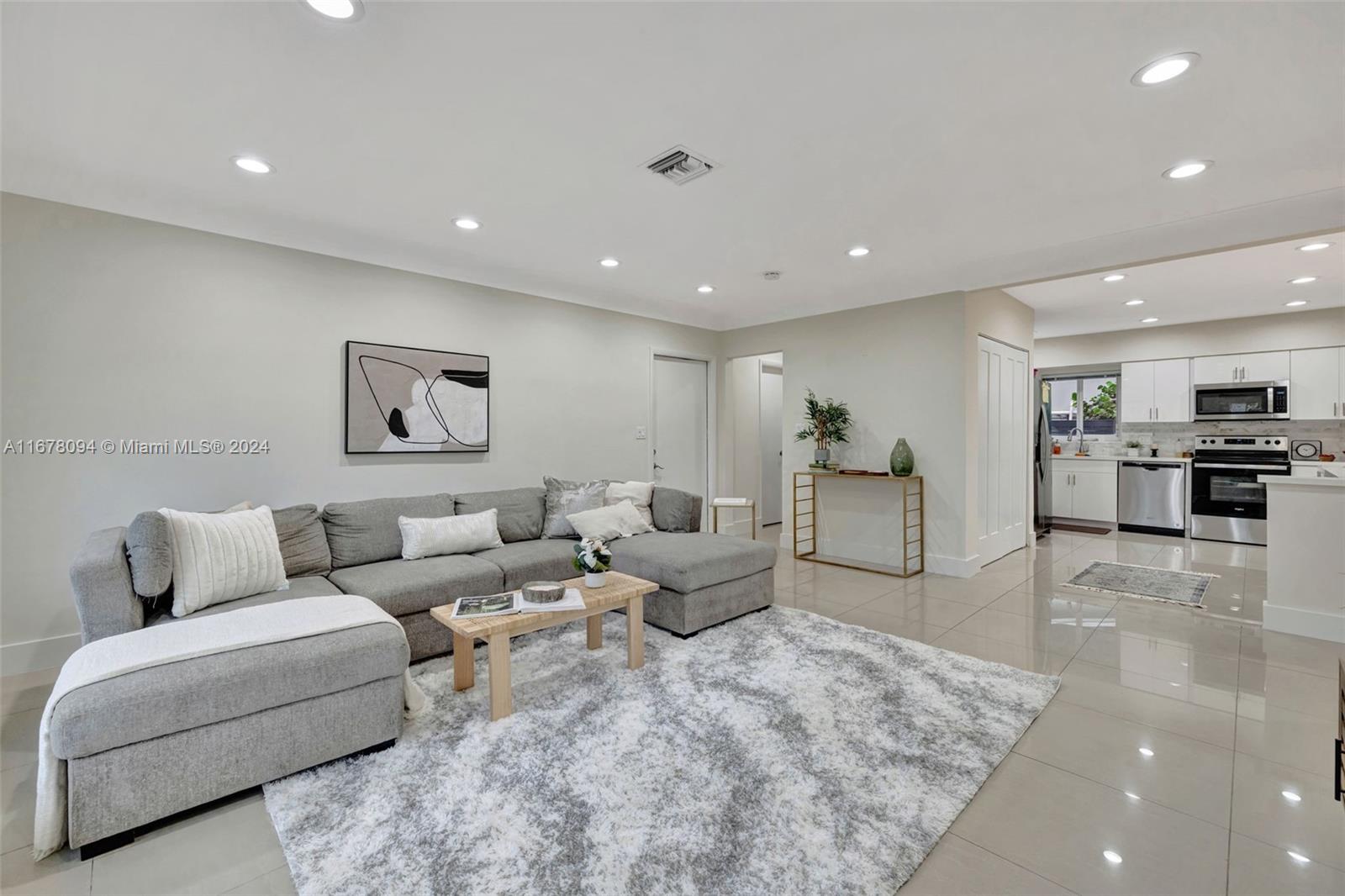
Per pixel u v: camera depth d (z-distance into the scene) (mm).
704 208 3092
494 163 2555
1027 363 5648
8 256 2619
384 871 1535
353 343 3602
